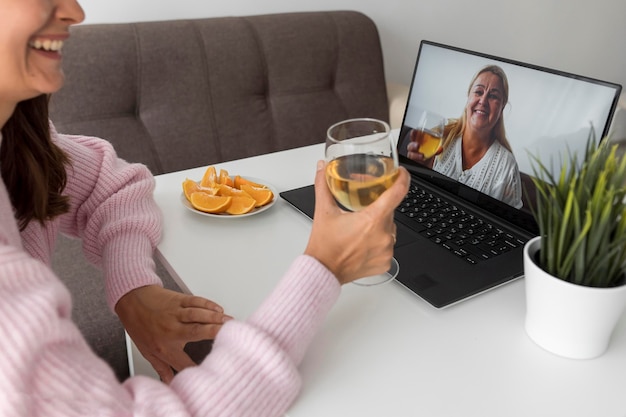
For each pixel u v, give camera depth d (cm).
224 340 60
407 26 237
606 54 301
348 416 56
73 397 49
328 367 62
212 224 92
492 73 92
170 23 172
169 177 110
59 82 60
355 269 67
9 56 53
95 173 95
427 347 65
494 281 74
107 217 90
